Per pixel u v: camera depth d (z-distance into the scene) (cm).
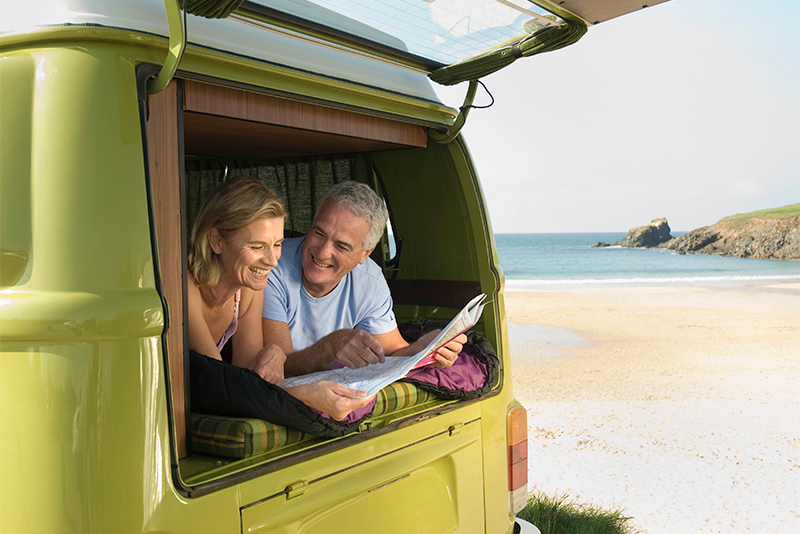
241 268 173
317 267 214
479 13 170
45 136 104
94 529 98
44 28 106
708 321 2250
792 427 838
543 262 5853
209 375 148
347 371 191
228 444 131
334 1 155
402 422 165
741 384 1162
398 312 277
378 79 181
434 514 179
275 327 216
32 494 97
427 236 262
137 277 106
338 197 209
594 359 1472
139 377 104
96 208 103
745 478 621
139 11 114
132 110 110
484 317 235
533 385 1151
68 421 97
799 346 1675
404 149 248
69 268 100
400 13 165
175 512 110
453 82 215
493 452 205
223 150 249
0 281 103
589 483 602
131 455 103
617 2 168
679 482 606
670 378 1222
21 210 104
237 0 117
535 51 192
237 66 136
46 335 97
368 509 155
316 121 168
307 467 137
